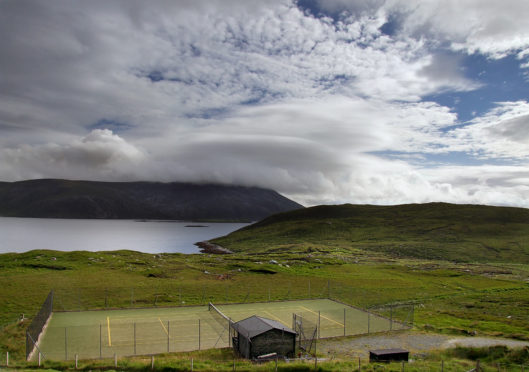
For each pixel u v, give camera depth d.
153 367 38.06
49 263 118.69
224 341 51.00
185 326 58.25
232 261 153.38
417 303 92.31
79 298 75.25
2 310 67.25
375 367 38.34
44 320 57.28
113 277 105.25
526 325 69.62
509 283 128.62
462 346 50.31
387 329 60.66
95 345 47.62
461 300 97.81
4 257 126.19
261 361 42.22
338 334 57.03
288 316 67.50
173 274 116.06
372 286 113.06
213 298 84.25
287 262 156.50
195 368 38.00
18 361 39.66
